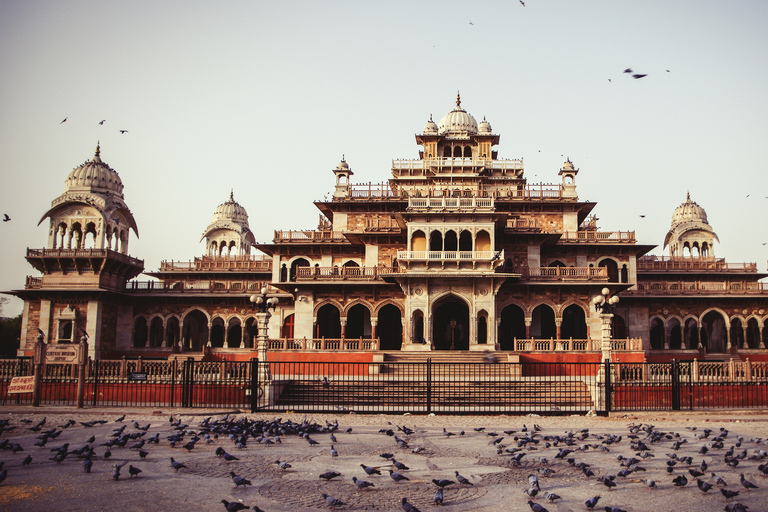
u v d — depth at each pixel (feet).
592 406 84.07
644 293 171.53
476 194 171.12
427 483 41.93
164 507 36.17
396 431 64.59
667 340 173.99
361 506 36.63
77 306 174.60
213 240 245.04
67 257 175.32
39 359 81.82
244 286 188.96
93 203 178.29
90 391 86.58
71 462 47.29
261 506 36.47
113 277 183.32
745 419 73.82
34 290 173.68
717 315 180.14
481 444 56.70
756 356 170.50
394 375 115.85
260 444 55.67
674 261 202.08
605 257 169.48
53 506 36.04
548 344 136.98
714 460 49.16
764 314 174.60
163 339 185.68
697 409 82.12
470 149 187.93
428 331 146.92
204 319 203.10
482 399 87.66
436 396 88.22
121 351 184.24
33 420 69.62
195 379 84.53
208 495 38.65
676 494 39.47
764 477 43.88
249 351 167.73
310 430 62.75
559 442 56.13
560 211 169.58
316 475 43.98
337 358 134.31
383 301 156.56
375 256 165.68
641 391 83.97
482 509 36.17
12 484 40.63
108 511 35.32
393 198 170.30
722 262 201.98
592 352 130.62
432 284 149.07
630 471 42.34
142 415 73.97
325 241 173.47
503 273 144.87
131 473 42.04
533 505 34.04
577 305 155.94
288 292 172.76
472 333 146.51
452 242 153.69
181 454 50.72
